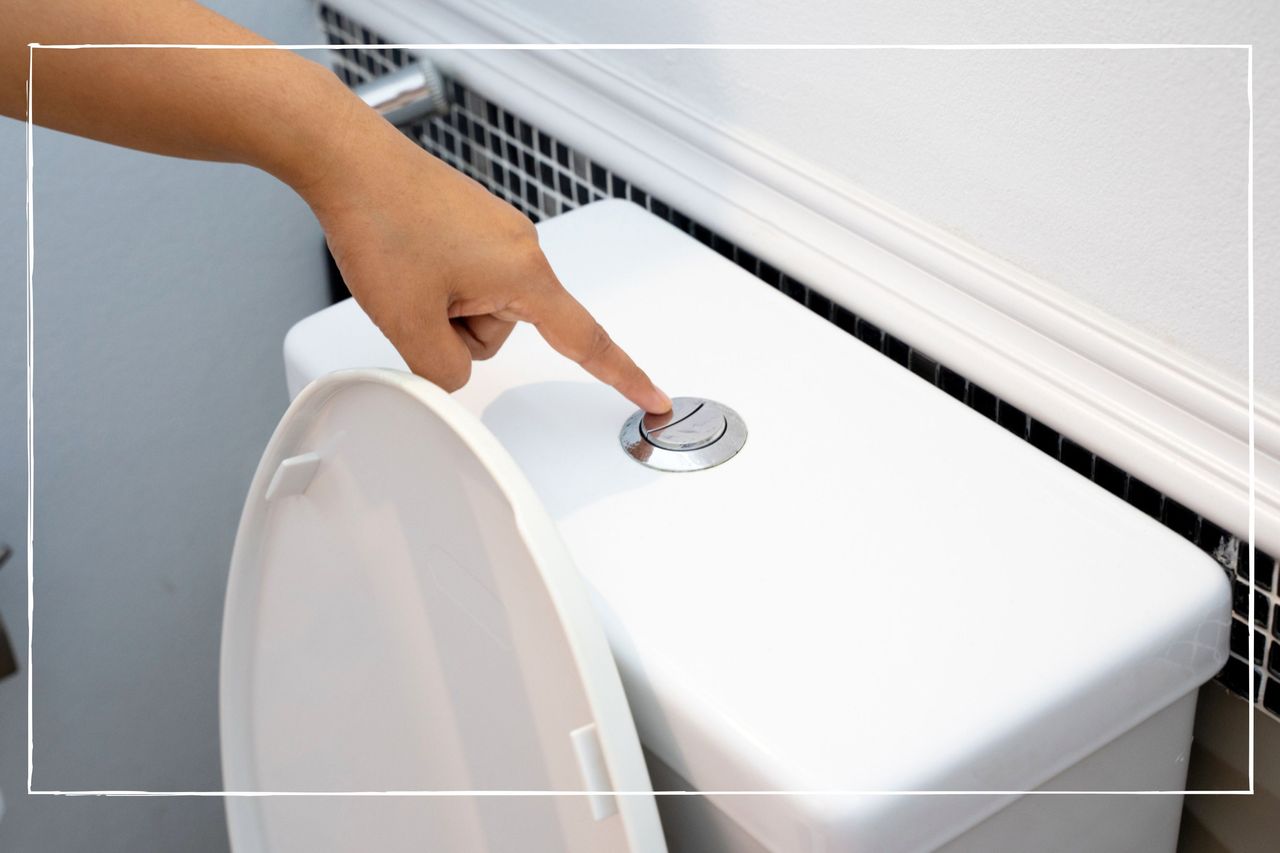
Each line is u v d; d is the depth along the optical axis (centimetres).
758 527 54
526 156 88
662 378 62
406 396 51
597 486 57
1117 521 54
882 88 62
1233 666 59
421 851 62
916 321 64
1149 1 49
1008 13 55
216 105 52
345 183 54
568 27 78
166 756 114
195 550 109
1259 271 50
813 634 50
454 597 54
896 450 58
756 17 66
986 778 47
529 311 56
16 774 104
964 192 60
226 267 101
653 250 72
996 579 51
